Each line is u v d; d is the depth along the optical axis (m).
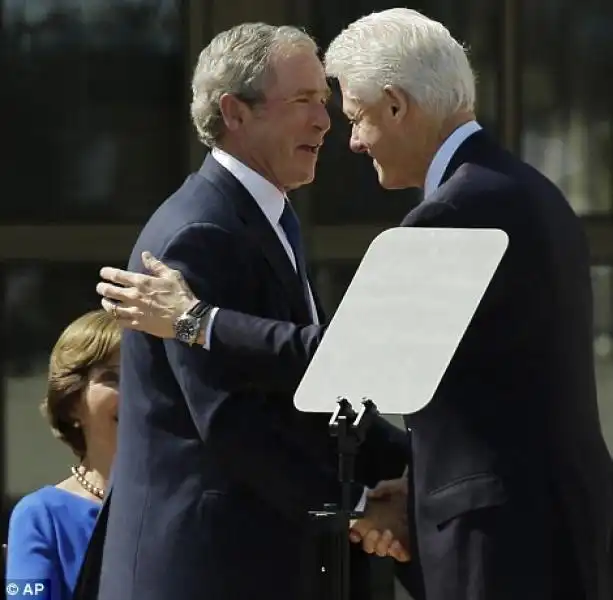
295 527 10.68
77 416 11.54
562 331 10.05
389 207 16.34
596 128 16.45
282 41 10.92
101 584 11.04
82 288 16.36
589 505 10.10
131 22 16.34
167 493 10.65
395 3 16.31
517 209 9.95
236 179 10.87
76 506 11.35
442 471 10.06
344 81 10.47
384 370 8.91
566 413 10.05
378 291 9.12
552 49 16.44
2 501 16.28
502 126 16.39
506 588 9.87
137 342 10.76
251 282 10.65
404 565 11.09
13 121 16.42
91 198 16.45
